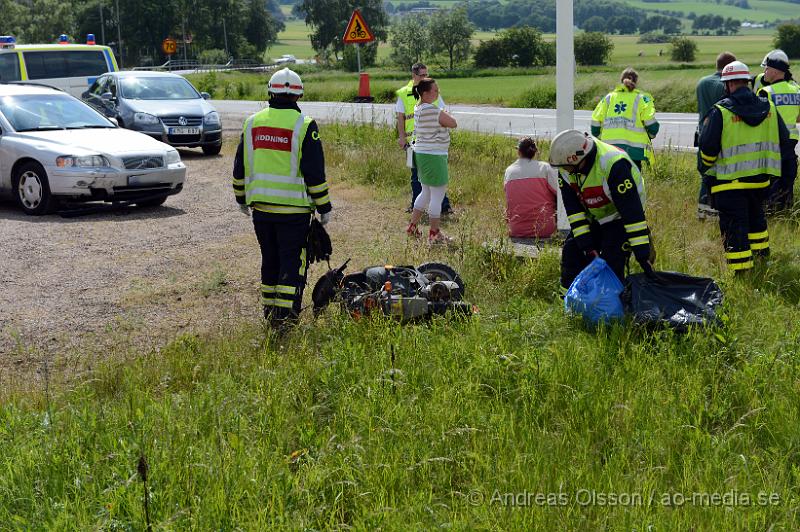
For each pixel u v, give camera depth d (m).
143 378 5.48
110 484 4.05
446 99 32.41
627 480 4.16
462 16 71.25
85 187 11.00
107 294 7.64
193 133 16.69
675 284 6.10
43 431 4.57
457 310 6.34
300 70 78.81
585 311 6.14
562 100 8.90
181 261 8.76
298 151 6.36
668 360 5.42
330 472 4.11
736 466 4.24
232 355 5.77
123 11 101.38
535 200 9.25
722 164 7.54
